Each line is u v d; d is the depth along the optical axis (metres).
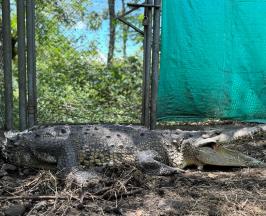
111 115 3.99
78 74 4.57
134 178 2.38
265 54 3.73
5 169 2.56
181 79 3.59
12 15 5.13
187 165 2.77
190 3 3.53
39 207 2.05
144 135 2.76
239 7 3.63
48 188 2.29
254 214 2.04
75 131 2.66
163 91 3.56
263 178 2.53
